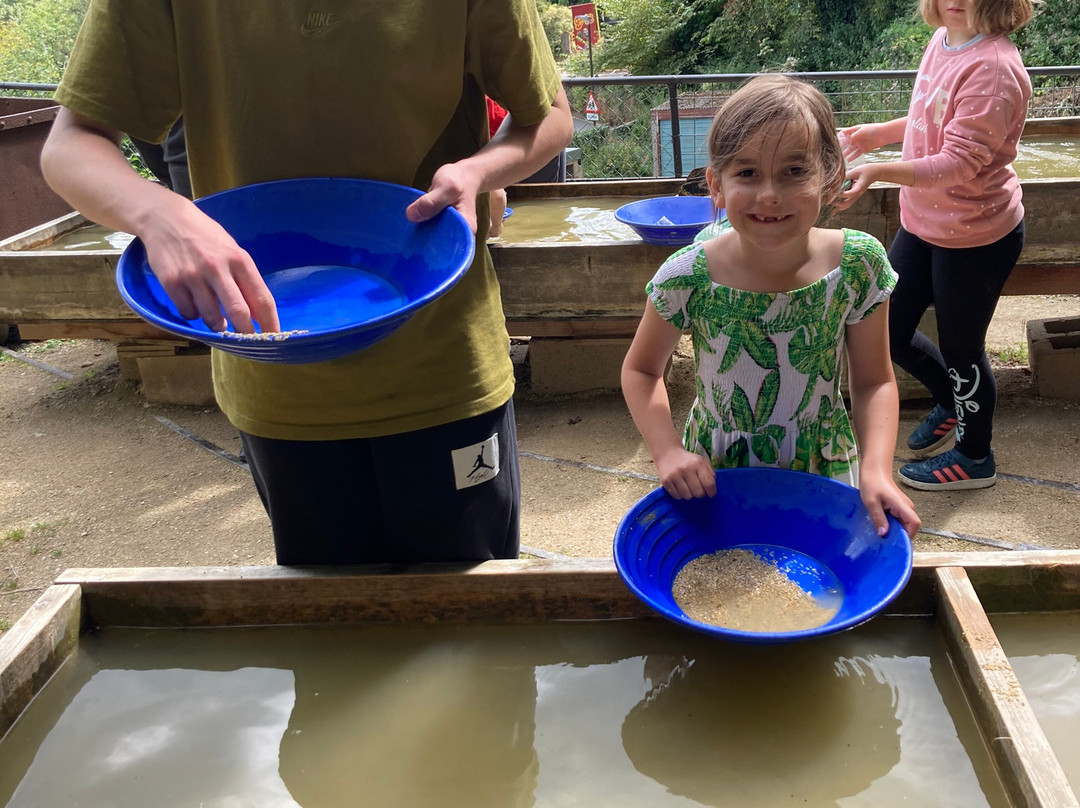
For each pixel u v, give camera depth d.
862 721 1.34
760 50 16.08
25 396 4.22
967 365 2.77
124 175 1.22
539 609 1.55
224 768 1.32
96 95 1.27
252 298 1.15
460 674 1.48
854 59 15.00
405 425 1.49
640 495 2.99
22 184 5.11
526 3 1.40
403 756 1.33
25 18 19.91
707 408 1.70
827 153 1.46
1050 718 1.31
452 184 1.28
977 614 1.38
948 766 1.25
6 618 2.50
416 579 1.54
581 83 5.20
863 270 1.54
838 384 1.66
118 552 2.84
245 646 1.55
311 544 1.64
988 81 2.41
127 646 1.56
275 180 1.40
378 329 1.08
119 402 4.05
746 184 1.43
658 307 1.63
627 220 3.44
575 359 3.78
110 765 1.33
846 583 1.49
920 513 2.81
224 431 3.70
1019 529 2.66
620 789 1.25
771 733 1.33
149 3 1.28
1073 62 11.41
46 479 3.38
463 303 1.50
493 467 1.60
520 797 1.24
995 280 2.64
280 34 1.31
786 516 1.59
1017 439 3.22
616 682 1.44
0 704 1.35
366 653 1.53
